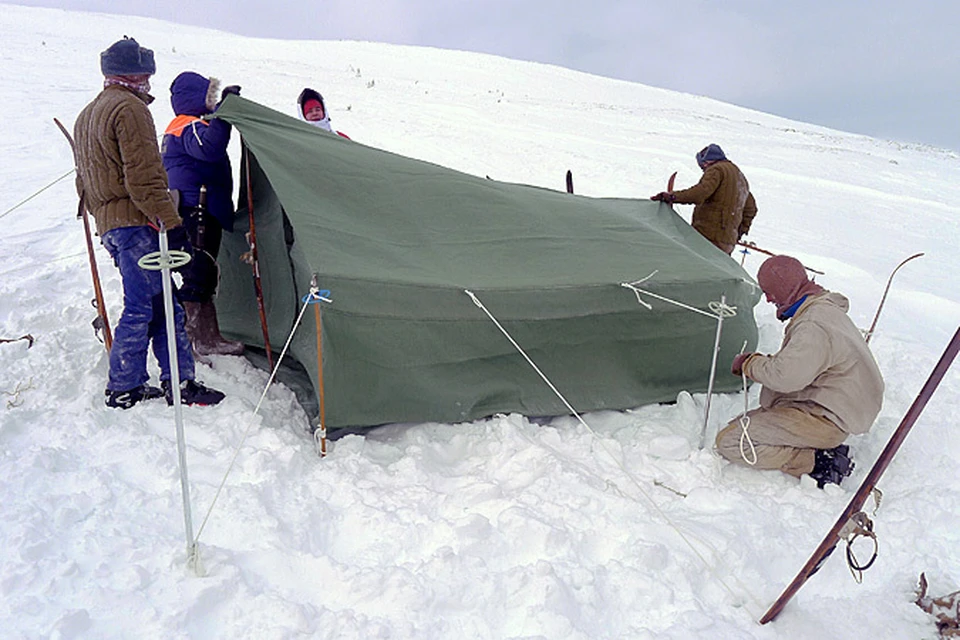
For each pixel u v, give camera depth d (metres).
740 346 4.03
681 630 2.16
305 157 3.57
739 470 3.25
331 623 2.07
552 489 2.84
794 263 3.19
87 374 3.35
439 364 3.26
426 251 3.39
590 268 3.64
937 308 6.35
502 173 9.96
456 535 2.48
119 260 3.11
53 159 8.05
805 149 17.34
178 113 3.71
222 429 3.04
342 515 2.63
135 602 2.06
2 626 1.92
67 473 2.63
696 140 15.95
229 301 4.24
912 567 2.58
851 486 3.23
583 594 2.29
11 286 4.55
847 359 3.03
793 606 2.32
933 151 23.92
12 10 29.91
